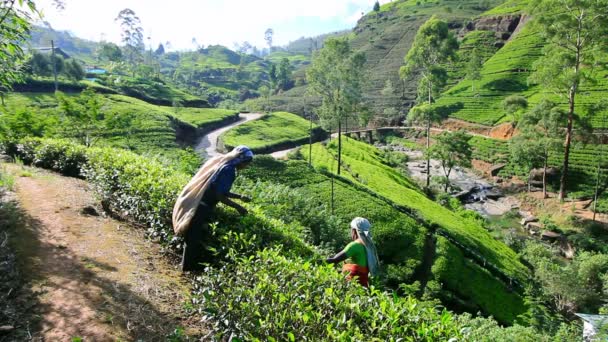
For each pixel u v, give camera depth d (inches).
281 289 172.7
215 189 233.6
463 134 1974.7
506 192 2021.4
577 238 1419.8
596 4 1610.5
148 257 257.4
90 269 220.8
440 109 3102.9
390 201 1376.7
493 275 1089.4
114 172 350.0
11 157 535.2
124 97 2822.3
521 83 3107.8
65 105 749.9
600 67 1983.3
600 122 2171.5
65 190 371.2
